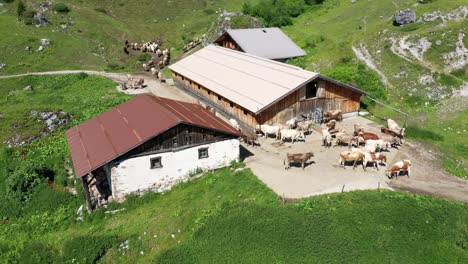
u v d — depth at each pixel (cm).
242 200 2684
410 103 4469
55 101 5112
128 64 7050
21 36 7106
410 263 2184
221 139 3134
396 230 2342
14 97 5378
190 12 9681
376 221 2388
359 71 5038
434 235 2336
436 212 2480
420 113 4247
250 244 2328
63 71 6438
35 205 3028
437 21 5556
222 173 3120
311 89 4178
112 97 5219
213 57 5353
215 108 4591
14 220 2950
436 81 4669
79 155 3011
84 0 9419
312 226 2355
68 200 3045
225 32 6147
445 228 2383
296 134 3556
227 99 4209
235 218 2494
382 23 6222
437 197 2658
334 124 3806
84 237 2588
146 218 2731
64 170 3453
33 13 7788
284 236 2325
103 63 6919
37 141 4044
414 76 4831
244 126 4031
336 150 3431
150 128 2956
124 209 2855
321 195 2659
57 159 3609
